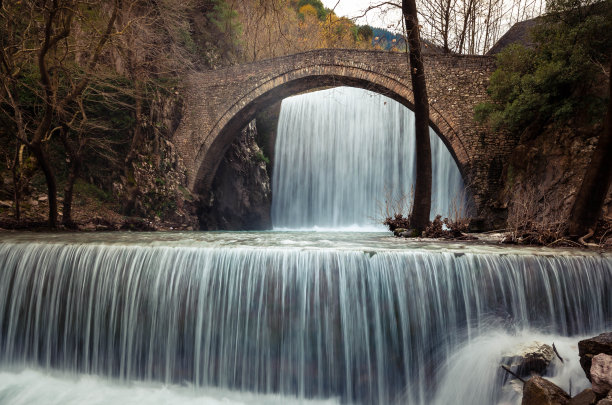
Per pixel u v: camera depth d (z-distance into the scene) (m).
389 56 19.67
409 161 23.66
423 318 5.47
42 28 14.05
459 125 18.56
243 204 26.59
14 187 13.99
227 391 5.61
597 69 13.88
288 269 5.69
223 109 23.17
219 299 5.82
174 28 20.38
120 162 19.59
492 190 17.89
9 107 16.06
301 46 27.30
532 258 5.66
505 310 5.48
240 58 28.05
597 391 3.43
